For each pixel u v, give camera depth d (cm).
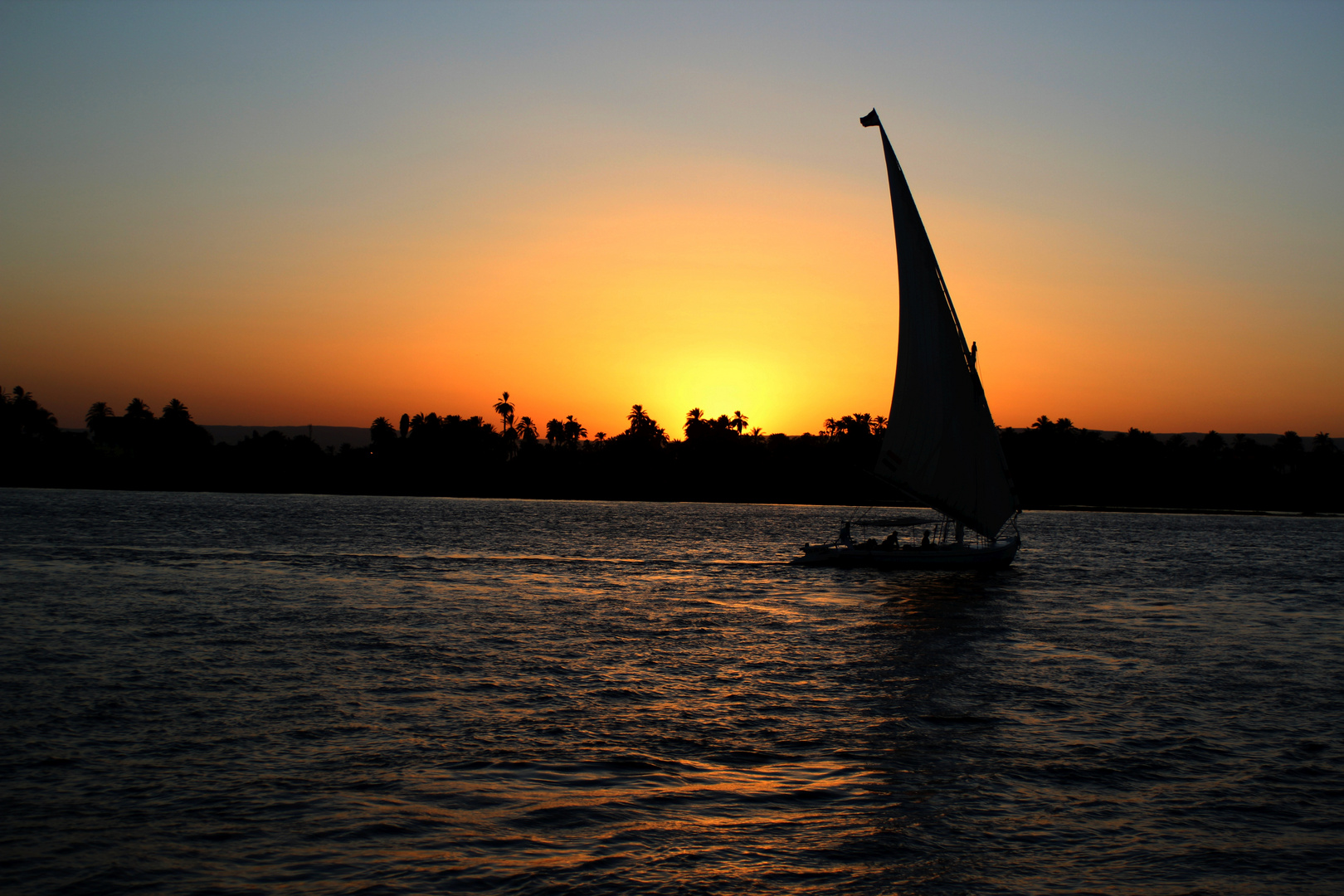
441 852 1529
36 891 1378
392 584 4891
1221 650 3331
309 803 1711
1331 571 6619
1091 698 2570
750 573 5759
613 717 2302
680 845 1574
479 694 2509
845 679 2767
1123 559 7431
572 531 10131
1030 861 1538
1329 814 1738
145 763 1895
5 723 2139
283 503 15600
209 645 3097
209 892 1389
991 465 5409
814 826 1656
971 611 4275
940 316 5231
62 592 4300
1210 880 1480
